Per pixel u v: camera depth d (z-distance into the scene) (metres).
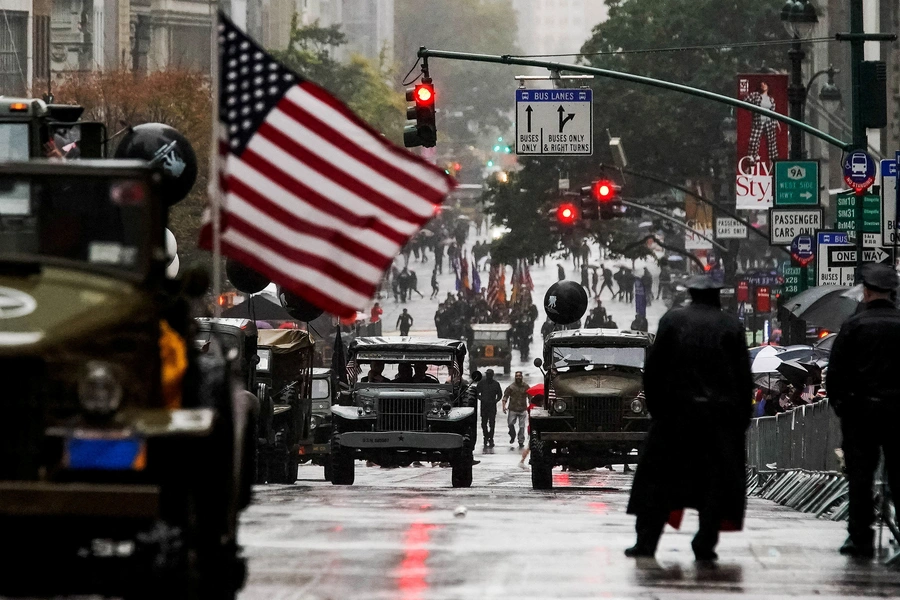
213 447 26.00
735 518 38.03
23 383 23.81
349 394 96.56
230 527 27.45
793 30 114.81
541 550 39.16
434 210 38.59
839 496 60.62
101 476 23.53
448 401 95.94
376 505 57.41
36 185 26.48
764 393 113.56
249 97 38.22
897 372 41.41
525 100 119.19
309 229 38.28
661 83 93.81
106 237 26.33
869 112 93.88
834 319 88.06
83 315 24.62
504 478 110.94
